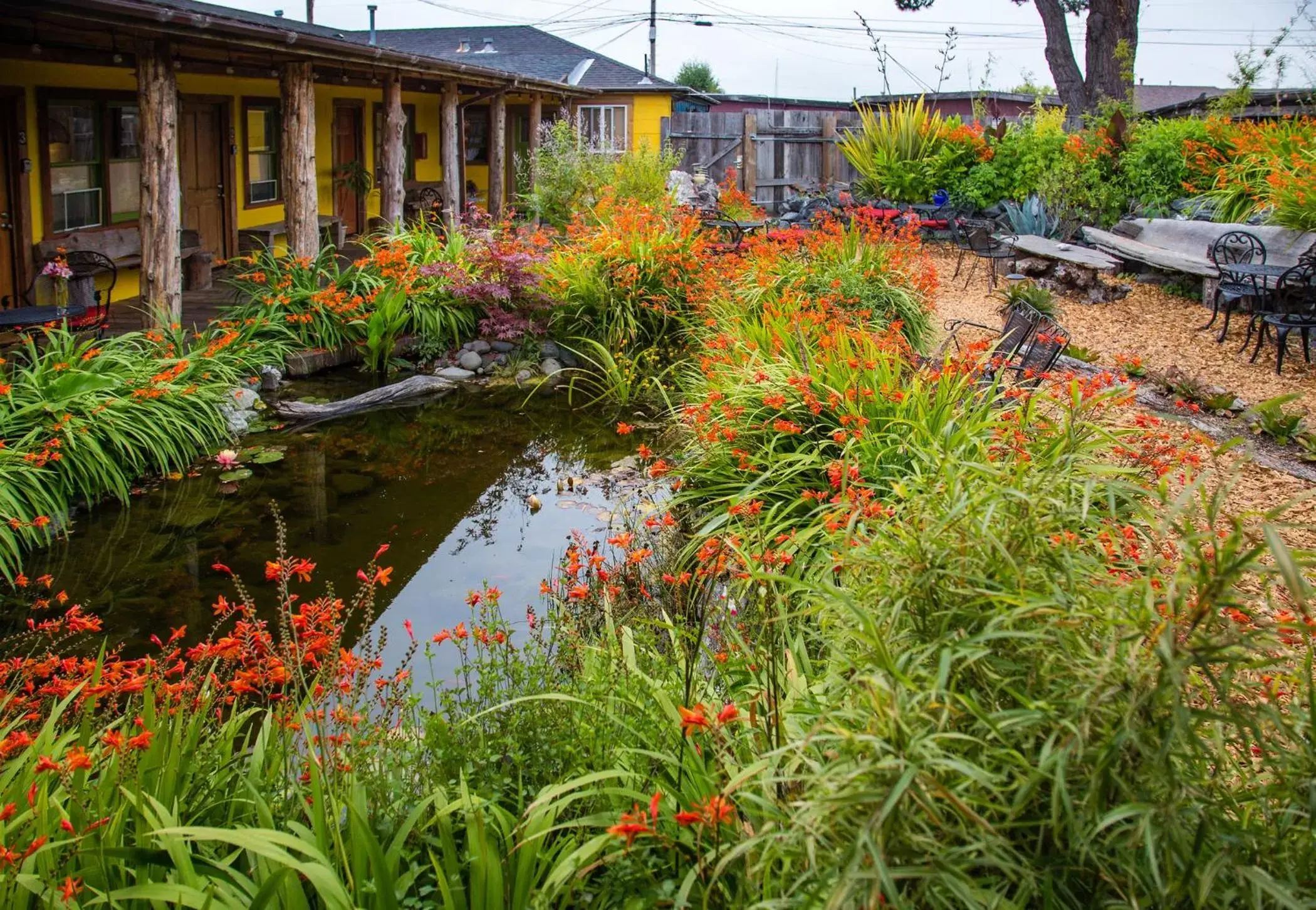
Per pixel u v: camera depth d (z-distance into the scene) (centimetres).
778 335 694
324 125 1598
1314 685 210
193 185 1249
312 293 966
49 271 808
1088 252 1248
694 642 343
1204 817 185
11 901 214
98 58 998
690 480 630
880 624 224
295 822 254
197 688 322
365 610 496
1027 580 220
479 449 779
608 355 945
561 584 423
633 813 234
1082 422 393
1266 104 1677
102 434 644
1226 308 968
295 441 781
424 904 237
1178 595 191
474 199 2030
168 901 214
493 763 287
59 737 297
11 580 501
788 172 2222
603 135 2073
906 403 532
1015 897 182
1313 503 564
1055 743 194
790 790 215
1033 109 2441
